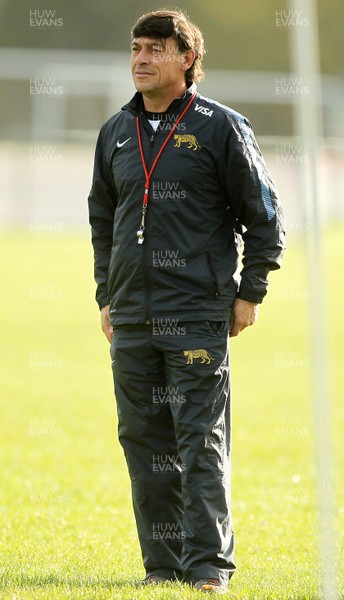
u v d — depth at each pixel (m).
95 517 27.31
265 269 18.44
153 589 18.11
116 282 18.62
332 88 138.38
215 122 18.14
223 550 18.20
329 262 92.94
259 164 18.38
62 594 17.98
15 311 74.06
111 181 19.39
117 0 157.88
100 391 51.50
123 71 128.62
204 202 18.25
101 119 127.88
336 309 75.06
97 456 38.25
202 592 17.64
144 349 18.50
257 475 35.00
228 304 18.47
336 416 45.47
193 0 160.62
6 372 55.38
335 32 160.88
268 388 52.84
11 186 108.69
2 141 122.75
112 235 19.77
